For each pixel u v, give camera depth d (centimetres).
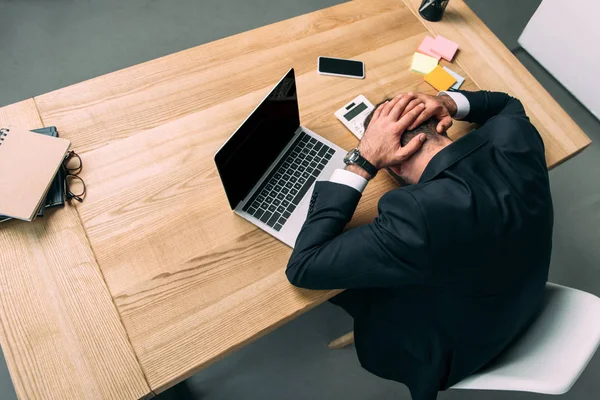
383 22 141
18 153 103
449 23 144
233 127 120
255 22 238
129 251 102
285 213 108
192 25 233
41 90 209
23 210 98
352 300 119
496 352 103
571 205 202
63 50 220
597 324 89
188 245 104
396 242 86
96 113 118
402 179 115
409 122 101
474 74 134
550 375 87
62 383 89
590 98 216
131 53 222
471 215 85
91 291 97
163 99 122
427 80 131
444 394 162
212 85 126
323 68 131
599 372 168
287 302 99
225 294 99
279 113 107
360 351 123
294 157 115
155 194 109
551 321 102
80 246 101
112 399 88
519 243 89
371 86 130
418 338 108
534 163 95
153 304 97
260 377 160
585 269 189
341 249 92
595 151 215
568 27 206
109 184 109
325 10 142
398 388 162
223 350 93
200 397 155
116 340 93
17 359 90
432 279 90
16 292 96
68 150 112
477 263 88
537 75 233
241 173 102
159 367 91
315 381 161
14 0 231
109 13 232
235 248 104
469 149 92
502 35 244
